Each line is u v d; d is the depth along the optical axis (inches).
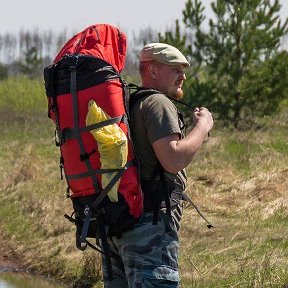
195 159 1822.1
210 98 2544.3
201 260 1057.5
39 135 2637.8
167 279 544.1
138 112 547.5
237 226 1235.2
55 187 1647.4
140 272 541.6
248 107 2581.2
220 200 1424.7
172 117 540.4
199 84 2549.2
